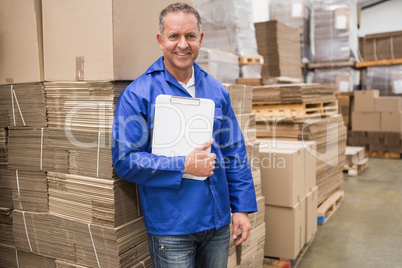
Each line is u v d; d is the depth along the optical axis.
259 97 4.19
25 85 2.01
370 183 6.03
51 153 1.96
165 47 1.58
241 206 1.83
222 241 1.75
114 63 1.71
